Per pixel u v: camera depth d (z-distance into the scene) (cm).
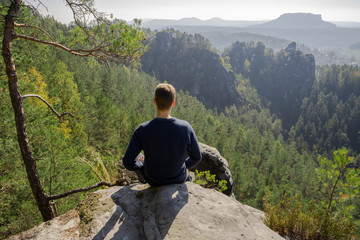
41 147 934
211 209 236
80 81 5384
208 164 844
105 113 3803
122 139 4241
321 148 15612
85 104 4009
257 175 6297
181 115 9838
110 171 577
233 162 6166
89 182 1039
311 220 391
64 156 995
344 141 16250
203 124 10519
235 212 241
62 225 247
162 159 248
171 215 225
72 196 955
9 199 779
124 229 226
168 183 262
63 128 2092
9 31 462
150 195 255
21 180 802
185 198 244
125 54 503
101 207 259
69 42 520
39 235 236
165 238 205
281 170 7425
